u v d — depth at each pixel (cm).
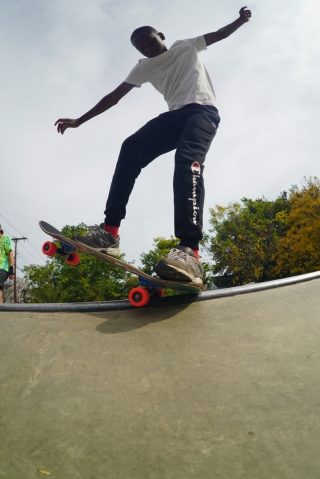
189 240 218
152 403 124
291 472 97
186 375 138
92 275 2297
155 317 190
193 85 251
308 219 2248
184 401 125
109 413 121
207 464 102
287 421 113
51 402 128
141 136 247
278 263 2372
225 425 114
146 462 104
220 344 159
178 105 253
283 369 139
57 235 216
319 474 95
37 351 159
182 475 100
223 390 129
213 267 2512
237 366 142
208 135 238
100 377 139
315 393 125
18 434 115
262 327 175
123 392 130
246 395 126
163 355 151
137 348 157
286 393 126
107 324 183
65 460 105
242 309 196
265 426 112
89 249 210
